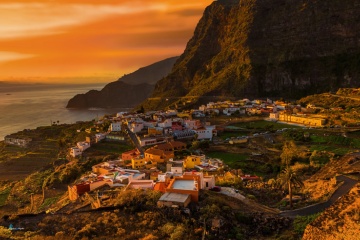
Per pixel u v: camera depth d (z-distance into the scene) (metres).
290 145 124.69
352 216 39.66
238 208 57.31
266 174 108.44
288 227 51.59
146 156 122.75
